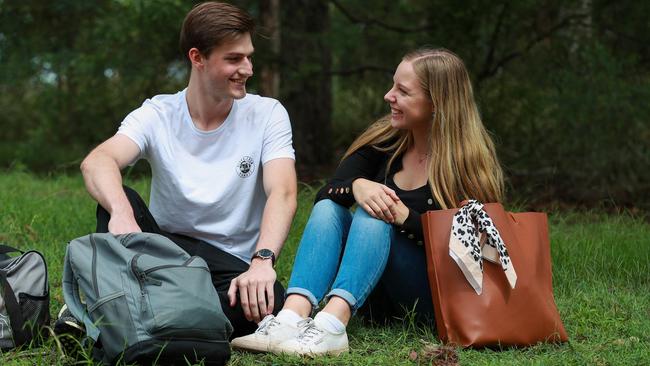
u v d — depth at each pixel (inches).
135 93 492.7
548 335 147.9
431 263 146.5
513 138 410.6
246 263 157.2
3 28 486.6
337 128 552.4
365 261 147.2
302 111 472.1
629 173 386.3
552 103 377.1
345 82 490.0
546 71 396.2
